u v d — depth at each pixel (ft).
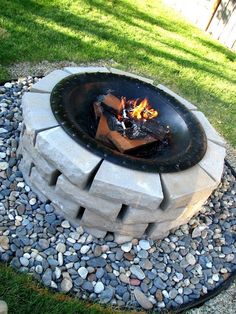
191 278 9.23
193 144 9.76
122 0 24.45
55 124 8.77
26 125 8.86
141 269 8.97
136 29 21.33
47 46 15.83
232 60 23.31
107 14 21.48
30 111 8.91
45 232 9.02
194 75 18.99
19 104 12.17
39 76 13.98
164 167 8.70
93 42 17.70
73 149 8.29
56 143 8.30
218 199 11.75
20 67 14.23
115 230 9.05
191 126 10.39
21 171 10.07
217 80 19.62
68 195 8.68
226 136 15.30
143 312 8.20
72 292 8.15
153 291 8.65
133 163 8.44
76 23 18.72
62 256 8.66
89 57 16.37
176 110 10.80
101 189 8.07
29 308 7.55
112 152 8.49
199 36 24.91
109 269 8.73
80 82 10.25
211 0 25.30
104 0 23.07
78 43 17.03
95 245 9.09
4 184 9.74
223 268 9.73
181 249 9.75
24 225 9.02
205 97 17.53
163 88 12.09
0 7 17.19
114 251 9.12
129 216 8.60
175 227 10.05
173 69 18.61
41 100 9.36
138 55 18.40
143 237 9.57
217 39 25.82
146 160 8.70
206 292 9.10
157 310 8.38
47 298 7.79
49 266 8.41
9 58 14.23
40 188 9.38
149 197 8.09
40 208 9.48
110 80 10.96
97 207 8.53
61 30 17.46
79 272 8.48
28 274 8.11
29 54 14.89
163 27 23.63
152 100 11.10
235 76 21.11
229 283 9.50
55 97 9.34
